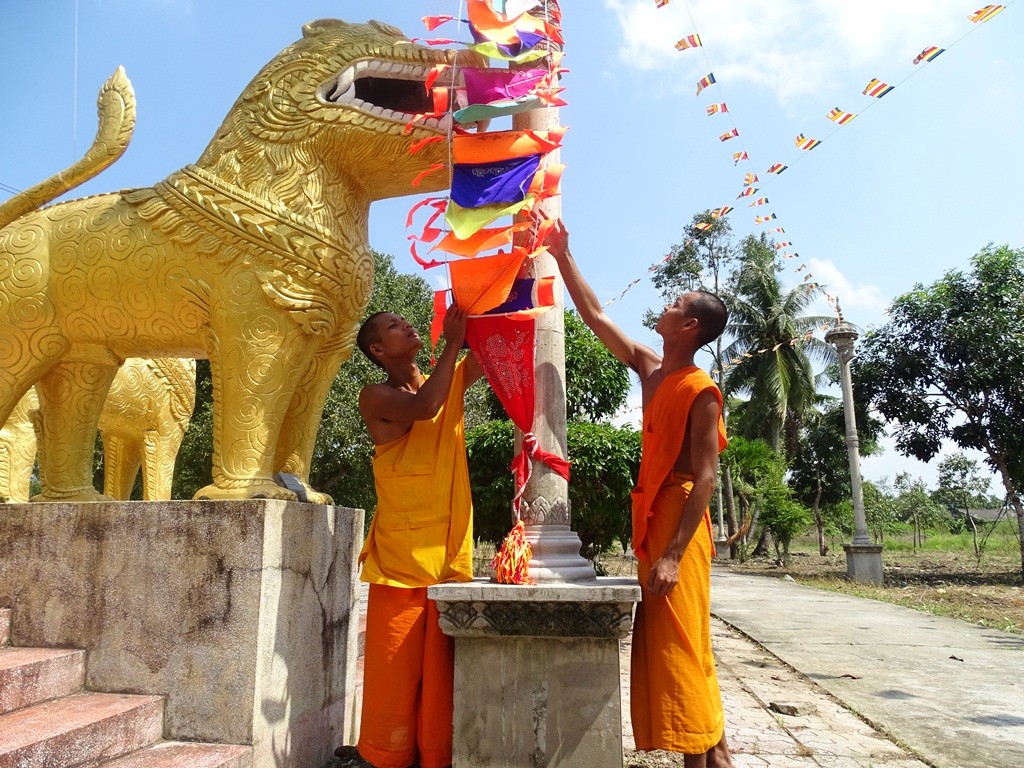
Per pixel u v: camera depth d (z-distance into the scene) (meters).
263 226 3.20
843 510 33.31
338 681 3.48
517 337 2.91
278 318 3.23
